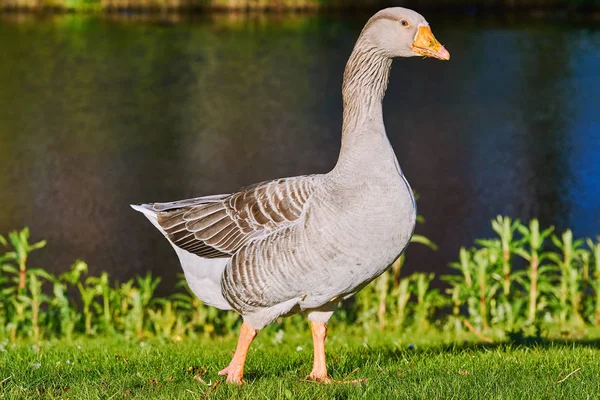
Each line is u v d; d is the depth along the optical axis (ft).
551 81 101.50
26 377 20.53
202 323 35.68
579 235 56.95
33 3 152.87
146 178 67.36
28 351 26.11
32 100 90.58
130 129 81.61
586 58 113.19
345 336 33.53
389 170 18.97
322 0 159.53
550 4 160.15
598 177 68.69
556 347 25.86
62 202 61.57
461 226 58.44
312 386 19.27
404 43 19.76
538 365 22.20
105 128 81.66
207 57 114.21
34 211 59.67
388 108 92.07
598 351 25.03
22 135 78.54
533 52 117.70
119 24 139.64
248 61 111.96
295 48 120.47
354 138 19.43
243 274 19.33
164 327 34.94
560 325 34.78
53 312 35.55
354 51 20.06
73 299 42.50
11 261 50.31
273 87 98.58
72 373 21.83
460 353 24.86
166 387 19.80
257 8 159.84
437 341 30.22
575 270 36.19
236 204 19.92
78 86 97.19
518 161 73.15
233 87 98.43
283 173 69.41
